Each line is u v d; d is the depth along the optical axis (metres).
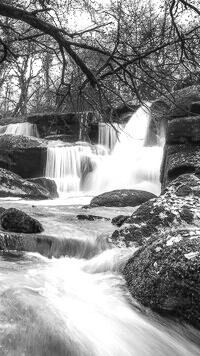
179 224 5.54
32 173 16.03
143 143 17.50
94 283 4.11
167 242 3.70
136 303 3.53
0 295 3.20
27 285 3.69
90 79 5.47
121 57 5.20
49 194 13.45
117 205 9.80
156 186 14.03
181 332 3.15
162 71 5.26
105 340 2.90
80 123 6.31
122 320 3.26
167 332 3.22
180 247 3.46
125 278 4.04
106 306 3.46
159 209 5.84
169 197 6.21
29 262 4.93
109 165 16.19
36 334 2.68
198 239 3.49
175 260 3.38
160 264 3.51
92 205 9.84
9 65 7.48
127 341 3.01
